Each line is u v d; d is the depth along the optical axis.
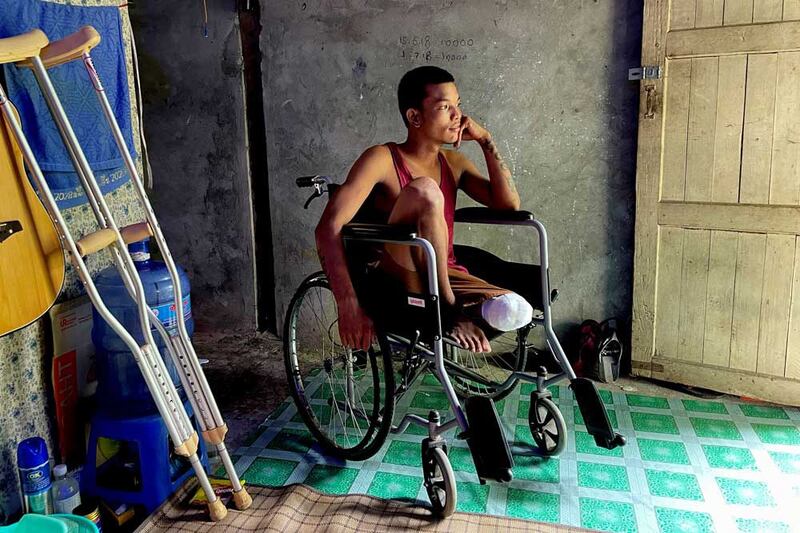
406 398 2.78
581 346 2.93
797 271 2.49
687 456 2.27
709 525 1.90
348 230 2.03
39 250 1.59
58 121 1.58
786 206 2.47
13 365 1.88
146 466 1.96
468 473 2.20
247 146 3.39
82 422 2.14
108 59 2.09
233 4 3.24
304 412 2.40
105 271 2.14
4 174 1.52
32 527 1.67
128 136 2.21
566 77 2.85
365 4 3.04
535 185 2.99
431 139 2.17
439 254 1.97
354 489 2.11
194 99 3.40
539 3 2.82
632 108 2.78
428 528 1.88
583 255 2.98
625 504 2.00
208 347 3.44
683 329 2.76
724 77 2.50
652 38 2.60
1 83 1.76
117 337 2.03
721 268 2.64
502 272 2.23
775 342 2.58
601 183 2.89
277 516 1.91
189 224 3.56
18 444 1.85
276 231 3.42
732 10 2.45
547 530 1.86
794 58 2.37
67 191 1.99
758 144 2.49
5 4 1.72
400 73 3.06
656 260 2.76
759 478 2.13
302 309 3.41
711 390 2.76
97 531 1.71
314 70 3.18
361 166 2.11
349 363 2.44
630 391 2.80
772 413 2.58
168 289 2.06
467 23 2.93
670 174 2.68
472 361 3.14
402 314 1.94
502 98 2.95
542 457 2.28
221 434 1.92
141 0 3.34
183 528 1.87
